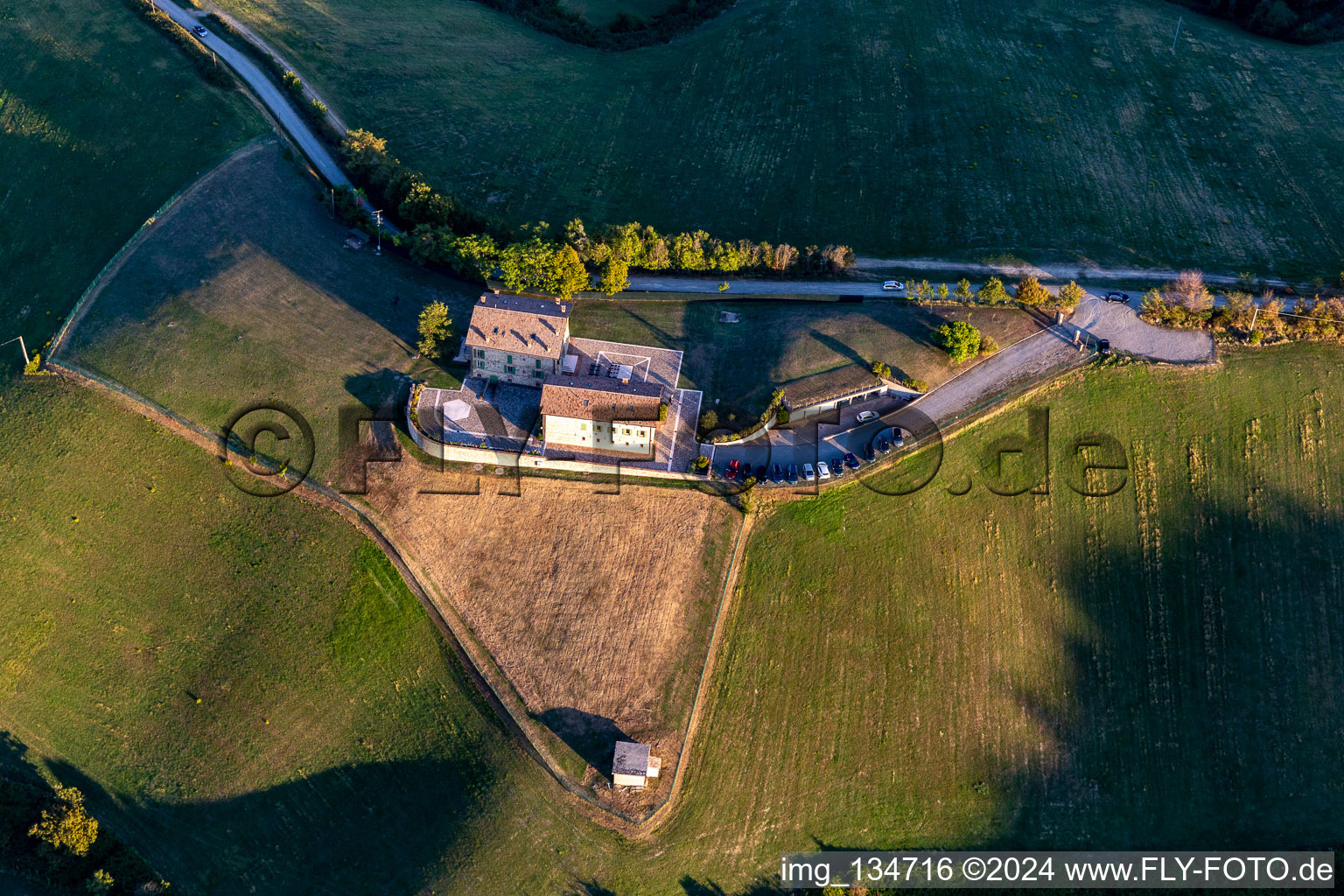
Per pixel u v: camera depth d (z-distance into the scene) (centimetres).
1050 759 10356
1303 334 12750
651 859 9344
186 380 11981
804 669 10462
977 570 11200
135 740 9950
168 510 11081
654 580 10594
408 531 10819
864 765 10075
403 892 9062
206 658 10269
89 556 10862
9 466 11450
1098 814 10125
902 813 9938
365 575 10588
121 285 13088
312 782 9681
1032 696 10631
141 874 9350
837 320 13050
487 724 9806
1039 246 15138
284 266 13425
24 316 13175
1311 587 11294
